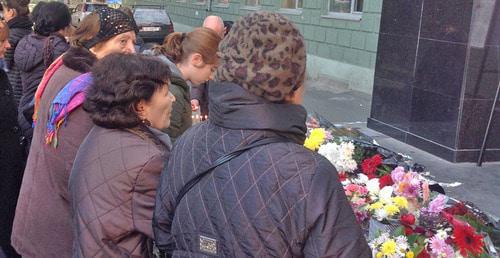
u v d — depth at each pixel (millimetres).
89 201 1904
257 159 1427
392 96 7402
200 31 3150
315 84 13078
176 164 1598
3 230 3318
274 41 1438
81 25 2680
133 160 1910
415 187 2445
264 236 1380
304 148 1455
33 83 3959
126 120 1992
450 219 2287
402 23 7078
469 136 6262
